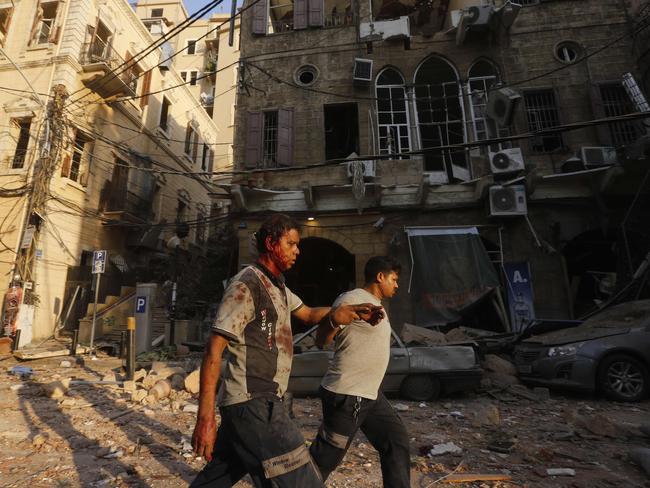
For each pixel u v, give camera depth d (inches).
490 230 421.7
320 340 75.9
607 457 135.8
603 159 403.2
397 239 426.3
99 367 345.1
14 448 144.3
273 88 492.1
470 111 458.9
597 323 263.0
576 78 451.8
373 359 81.6
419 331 310.7
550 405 220.1
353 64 487.2
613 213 404.8
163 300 580.1
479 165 438.6
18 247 481.7
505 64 463.8
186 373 287.3
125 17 672.4
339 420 78.2
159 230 700.7
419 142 460.8
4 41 573.9
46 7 588.1
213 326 61.1
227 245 621.6
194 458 133.7
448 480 114.4
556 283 399.9
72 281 535.5
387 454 83.4
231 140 1067.9
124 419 182.7
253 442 58.4
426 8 633.6
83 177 574.2
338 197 444.8
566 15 469.1
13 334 446.6
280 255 71.0
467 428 173.5
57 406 204.8
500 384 251.4
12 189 501.7
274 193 443.2
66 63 546.0
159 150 770.2
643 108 408.2
